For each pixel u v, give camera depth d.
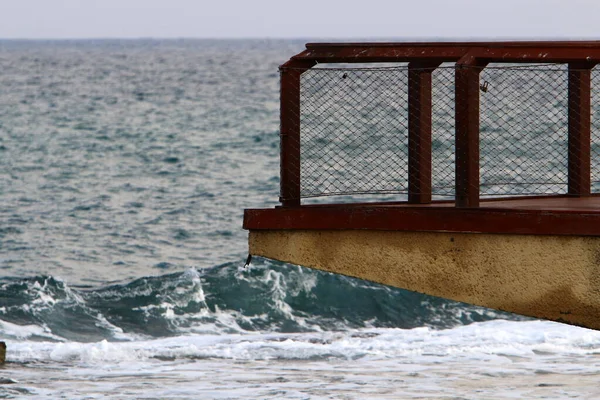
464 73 21.81
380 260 22.83
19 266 77.06
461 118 21.94
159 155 146.88
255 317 61.41
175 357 48.97
